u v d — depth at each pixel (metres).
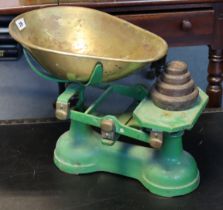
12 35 0.68
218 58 0.94
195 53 1.52
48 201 0.71
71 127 0.78
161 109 0.68
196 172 0.74
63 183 0.75
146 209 0.70
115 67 0.65
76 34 0.77
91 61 0.64
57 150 0.79
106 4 0.84
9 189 0.74
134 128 0.69
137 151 0.75
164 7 0.86
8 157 0.81
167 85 0.68
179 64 0.69
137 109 0.69
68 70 0.67
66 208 0.70
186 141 0.85
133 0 0.85
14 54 1.47
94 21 0.77
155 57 0.67
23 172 0.78
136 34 0.75
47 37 0.76
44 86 1.34
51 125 0.90
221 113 0.93
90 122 0.71
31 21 0.75
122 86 0.78
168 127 0.65
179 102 0.67
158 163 0.72
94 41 0.77
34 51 0.66
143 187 0.74
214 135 0.86
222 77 0.99
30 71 1.42
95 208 0.70
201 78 1.35
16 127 0.89
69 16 0.78
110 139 0.70
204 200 0.71
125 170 0.75
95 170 0.77
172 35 0.88
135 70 0.67
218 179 0.75
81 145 0.77
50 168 0.78
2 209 0.70
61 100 0.70
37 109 1.22
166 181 0.71
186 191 0.72
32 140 0.86
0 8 0.83
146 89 0.77
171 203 0.71
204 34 0.89
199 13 0.87
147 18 0.86
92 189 0.74
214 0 0.86
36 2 0.85
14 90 1.32
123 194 0.73
